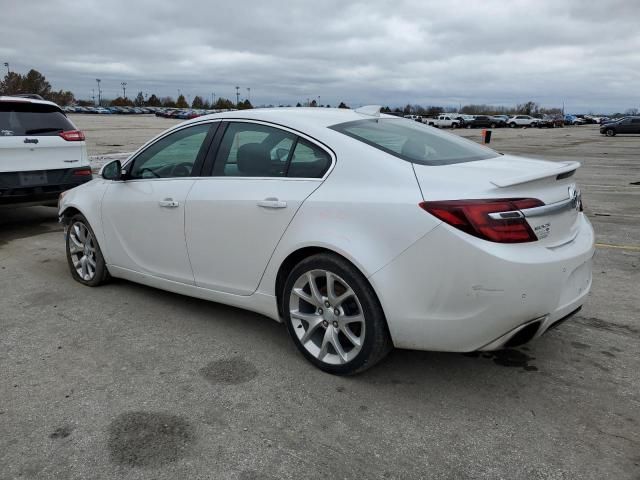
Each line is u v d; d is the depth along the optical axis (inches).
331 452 102.3
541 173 114.9
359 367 124.3
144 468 97.8
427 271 111.1
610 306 173.9
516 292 106.9
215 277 151.9
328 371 130.6
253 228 138.3
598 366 134.8
